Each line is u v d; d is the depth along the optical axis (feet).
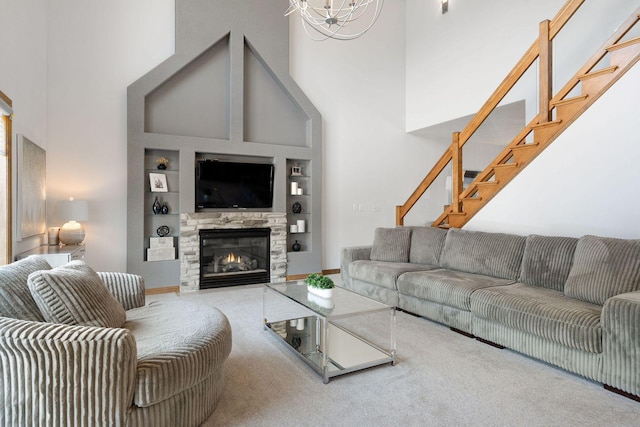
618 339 7.09
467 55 19.11
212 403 6.66
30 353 4.96
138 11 16.30
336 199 21.09
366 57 21.95
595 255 8.93
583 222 11.05
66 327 5.28
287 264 18.97
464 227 14.83
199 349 6.16
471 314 10.34
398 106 22.93
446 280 11.25
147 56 16.40
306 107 19.43
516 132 22.74
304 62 20.13
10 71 10.82
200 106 17.47
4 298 6.07
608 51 10.63
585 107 10.95
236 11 17.60
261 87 18.93
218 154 17.78
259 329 11.18
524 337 8.89
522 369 8.45
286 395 7.27
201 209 17.39
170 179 16.94
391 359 8.70
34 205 12.37
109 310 6.84
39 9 13.67
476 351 9.51
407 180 23.31
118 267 15.89
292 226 19.31
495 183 13.57
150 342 6.24
